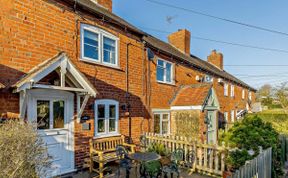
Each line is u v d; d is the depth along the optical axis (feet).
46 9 22.49
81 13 26.17
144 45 36.60
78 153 24.72
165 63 42.98
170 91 43.60
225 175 20.49
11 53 19.49
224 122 64.90
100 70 28.07
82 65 25.82
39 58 21.62
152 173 21.98
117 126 30.17
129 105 32.65
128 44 33.27
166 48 47.91
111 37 30.25
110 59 30.42
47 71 19.36
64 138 23.66
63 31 24.02
